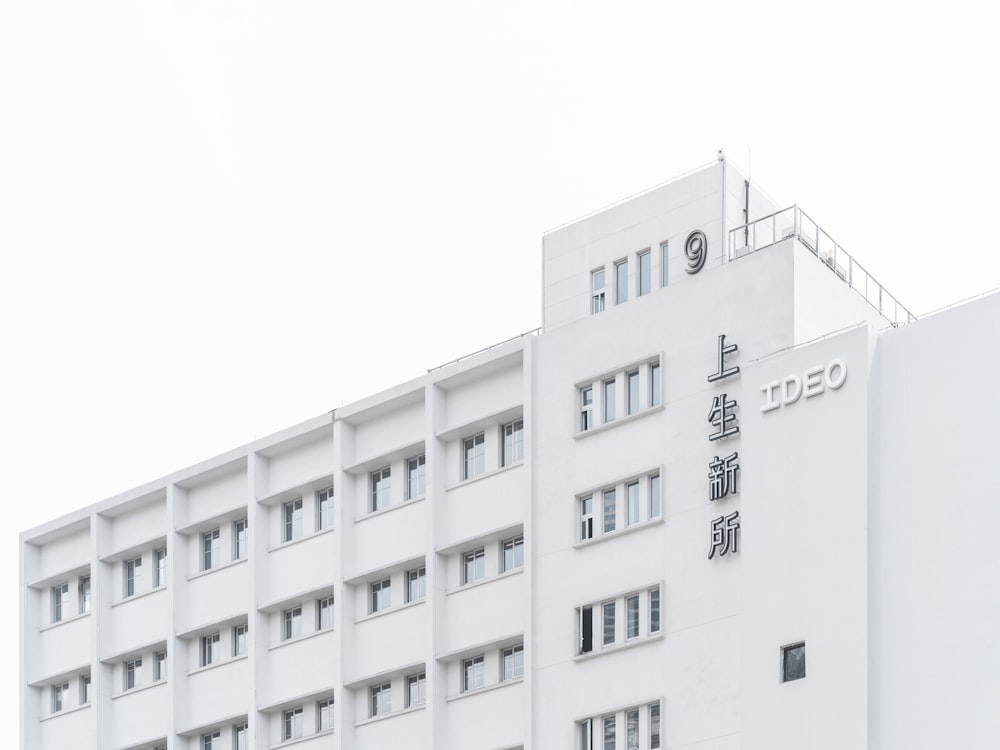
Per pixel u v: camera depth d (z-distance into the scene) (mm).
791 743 78500
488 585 91562
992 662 75562
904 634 77562
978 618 76250
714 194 89875
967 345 79188
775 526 81375
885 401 80500
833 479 80375
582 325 91000
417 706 92750
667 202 91375
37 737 107938
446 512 93938
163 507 105938
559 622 88000
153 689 103500
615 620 86688
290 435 100125
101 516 107500
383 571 95375
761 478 82312
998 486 77125
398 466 97125
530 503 90250
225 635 101750
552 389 91250
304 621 98500
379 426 98125
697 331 87000
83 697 107438
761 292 85500
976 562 76875
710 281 87125
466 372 94438
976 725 75250
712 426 85312
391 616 94750
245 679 99500
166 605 103750
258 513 100688
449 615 92562
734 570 83312
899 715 76812
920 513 78500
